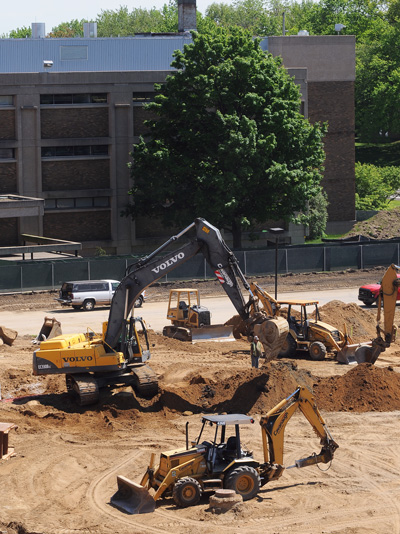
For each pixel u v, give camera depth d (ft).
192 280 191.72
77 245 188.44
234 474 59.88
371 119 413.59
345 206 264.11
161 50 241.76
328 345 113.50
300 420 83.41
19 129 205.98
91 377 89.45
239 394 87.30
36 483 65.16
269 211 200.44
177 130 199.93
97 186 216.33
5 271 174.60
